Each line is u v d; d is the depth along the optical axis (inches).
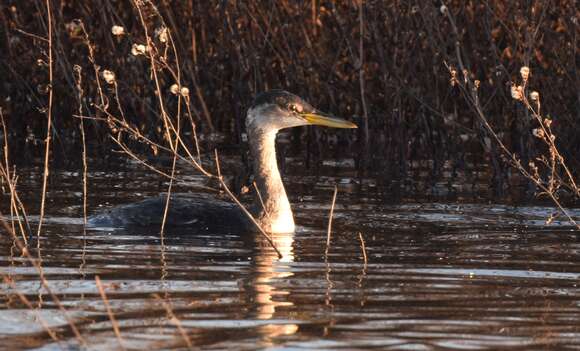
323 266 400.8
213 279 375.9
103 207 522.0
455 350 294.8
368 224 493.0
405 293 358.6
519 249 436.1
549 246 443.2
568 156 654.5
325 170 661.9
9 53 746.2
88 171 637.3
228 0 735.1
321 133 740.7
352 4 713.6
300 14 739.4
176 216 478.6
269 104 497.0
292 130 792.3
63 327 312.5
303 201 554.3
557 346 299.3
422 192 586.2
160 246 433.1
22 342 297.6
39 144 728.3
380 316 328.5
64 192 561.6
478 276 386.6
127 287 362.0
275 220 476.1
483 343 302.0
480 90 717.3
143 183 598.5
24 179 599.2
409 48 711.7
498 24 716.0
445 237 462.0
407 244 446.3
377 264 405.4
